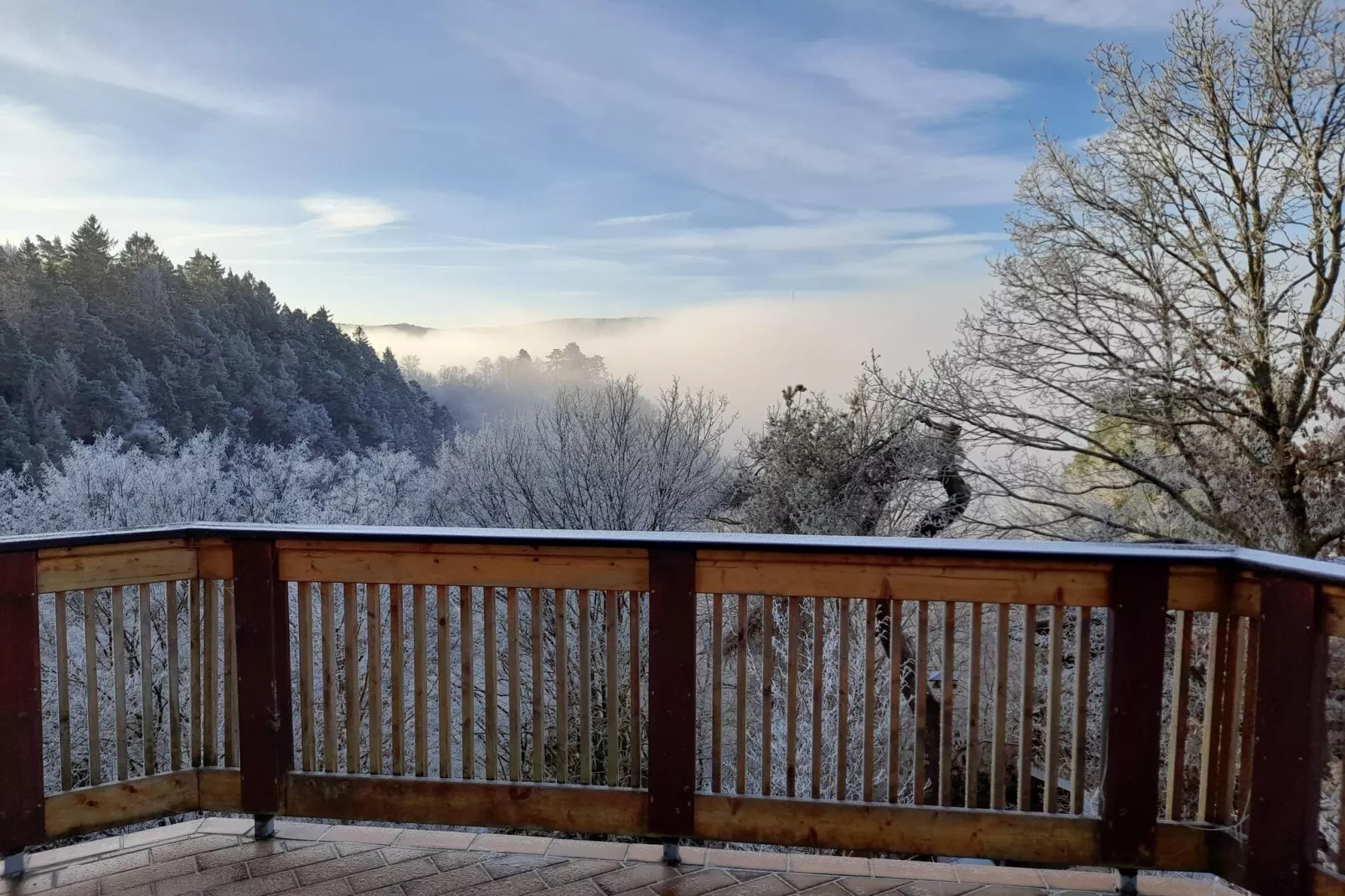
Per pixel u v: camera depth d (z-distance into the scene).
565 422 13.21
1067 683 8.36
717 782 2.40
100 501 14.18
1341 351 8.23
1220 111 8.70
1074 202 9.65
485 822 2.50
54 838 2.39
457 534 2.40
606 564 2.43
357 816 2.53
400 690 2.55
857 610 8.84
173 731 2.59
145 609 2.53
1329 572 1.91
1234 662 2.18
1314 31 8.16
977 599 2.28
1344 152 8.12
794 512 12.81
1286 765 2.02
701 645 9.04
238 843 2.53
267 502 15.20
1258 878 2.07
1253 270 8.71
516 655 2.49
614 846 2.52
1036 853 2.28
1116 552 2.16
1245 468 9.06
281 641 2.54
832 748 8.73
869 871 2.37
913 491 12.36
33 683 2.35
